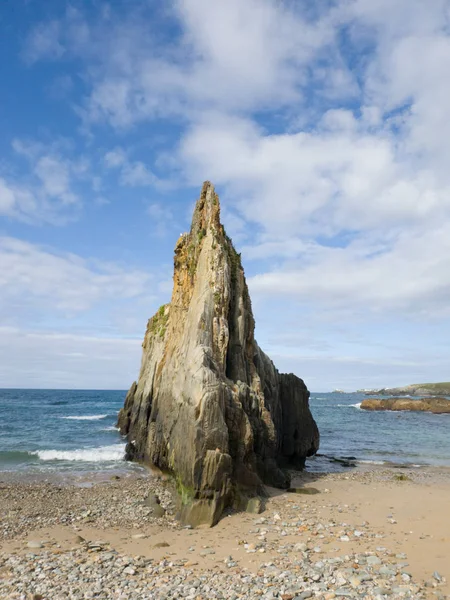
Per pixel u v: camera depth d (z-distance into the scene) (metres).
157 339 51.00
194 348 29.16
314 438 40.75
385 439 63.66
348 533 19.36
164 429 32.41
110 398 177.88
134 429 52.91
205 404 23.55
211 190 41.66
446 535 18.97
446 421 95.88
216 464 22.28
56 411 103.00
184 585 13.80
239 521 21.62
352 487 30.72
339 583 13.53
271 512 23.28
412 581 13.56
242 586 13.60
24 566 15.92
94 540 19.66
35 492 29.11
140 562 16.28
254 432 29.42
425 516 22.64
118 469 37.31
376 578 13.84
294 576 14.24
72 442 52.75
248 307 36.97
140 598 12.98
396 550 16.80
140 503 26.23
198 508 22.06
